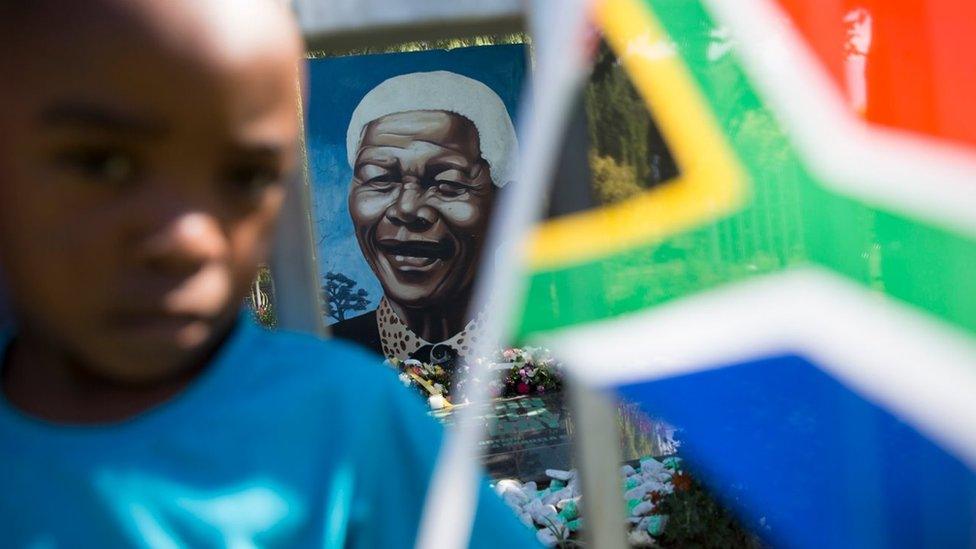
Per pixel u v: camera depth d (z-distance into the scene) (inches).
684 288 33.0
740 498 38.3
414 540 44.8
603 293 33.2
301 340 46.2
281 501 41.5
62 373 41.4
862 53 31.4
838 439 32.7
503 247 29.8
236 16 34.1
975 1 30.8
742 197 32.6
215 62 33.2
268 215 37.0
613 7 32.8
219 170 34.8
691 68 32.6
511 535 45.1
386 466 45.1
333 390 44.3
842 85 31.7
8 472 40.6
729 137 32.6
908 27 31.0
